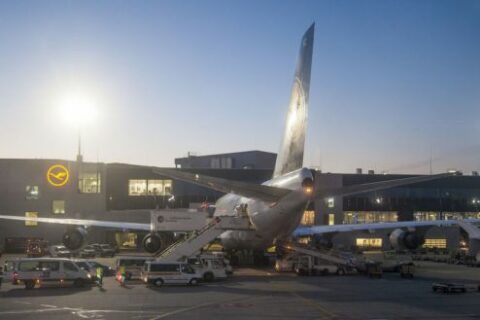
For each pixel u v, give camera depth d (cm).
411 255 7988
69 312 2677
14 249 8481
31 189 8538
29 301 3045
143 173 9588
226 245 5412
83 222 5703
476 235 5403
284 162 4566
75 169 8675
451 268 5538
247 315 2569
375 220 9625
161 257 4338
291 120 4462
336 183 9469
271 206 4034
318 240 5375
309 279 4234
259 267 5341
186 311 2688
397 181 3453
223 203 5966
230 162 11562
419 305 2877
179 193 9631
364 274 4681
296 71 4438
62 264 3734
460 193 9856
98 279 3784
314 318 2486
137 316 2556
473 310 2716
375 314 2595
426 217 9756
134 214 8538
